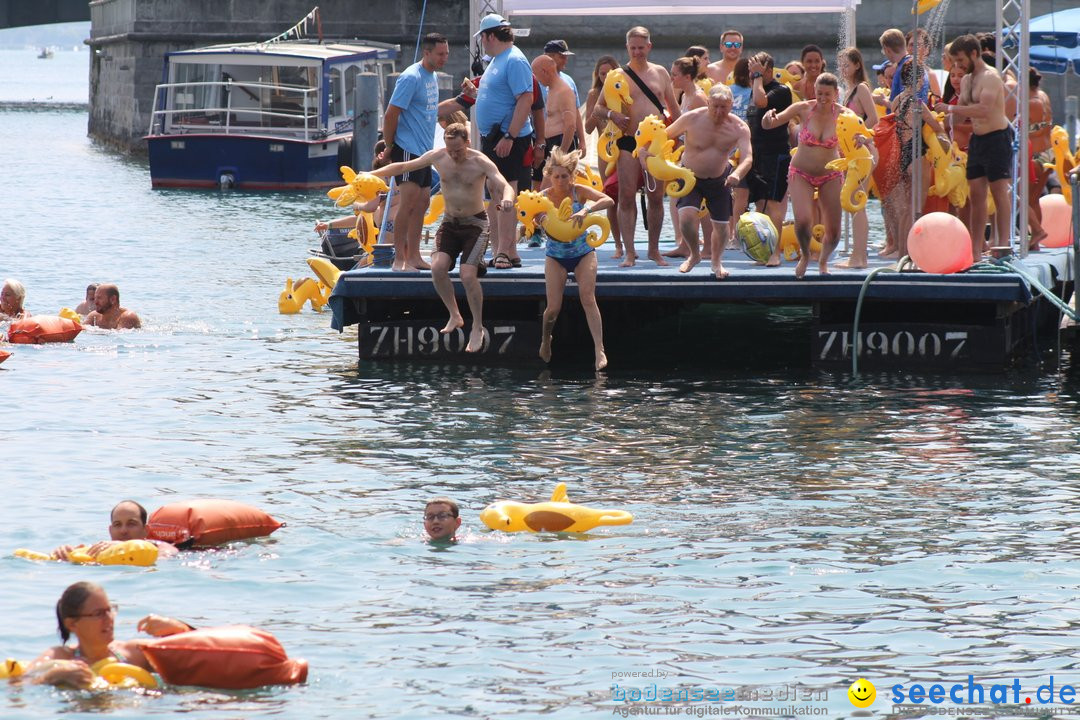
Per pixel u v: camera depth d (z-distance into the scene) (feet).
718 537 49.98
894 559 47.47
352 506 53.78
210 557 47.39
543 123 85.30
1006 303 81.30
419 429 67.15
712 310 116.47
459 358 86.43
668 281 81.61
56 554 46.88
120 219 175.63
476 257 79.92
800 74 100.07
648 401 73.97
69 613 37.11
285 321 102.12
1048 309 97.71
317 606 42.83
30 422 67.87
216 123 232.94
